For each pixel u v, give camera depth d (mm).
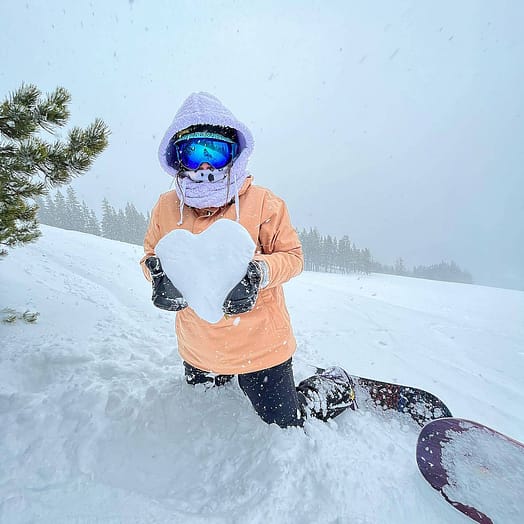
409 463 1595
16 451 1527
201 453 1620
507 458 1557
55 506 1288
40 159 2510
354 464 1507
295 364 2623
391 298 9641
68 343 2605
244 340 1605
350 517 1267
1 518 1210
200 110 1458
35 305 3338
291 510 1281
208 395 2004
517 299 9914
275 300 1665
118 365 2307
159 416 1835
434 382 2783
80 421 1738
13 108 2391
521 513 1305
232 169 1503
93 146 2791
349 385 1936
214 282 1204
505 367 3199
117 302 4168
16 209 2682
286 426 1646
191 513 1287
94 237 10859
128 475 1494
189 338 1750
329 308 5129
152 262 1319
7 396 1842
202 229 1568
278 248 1628
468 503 1345
